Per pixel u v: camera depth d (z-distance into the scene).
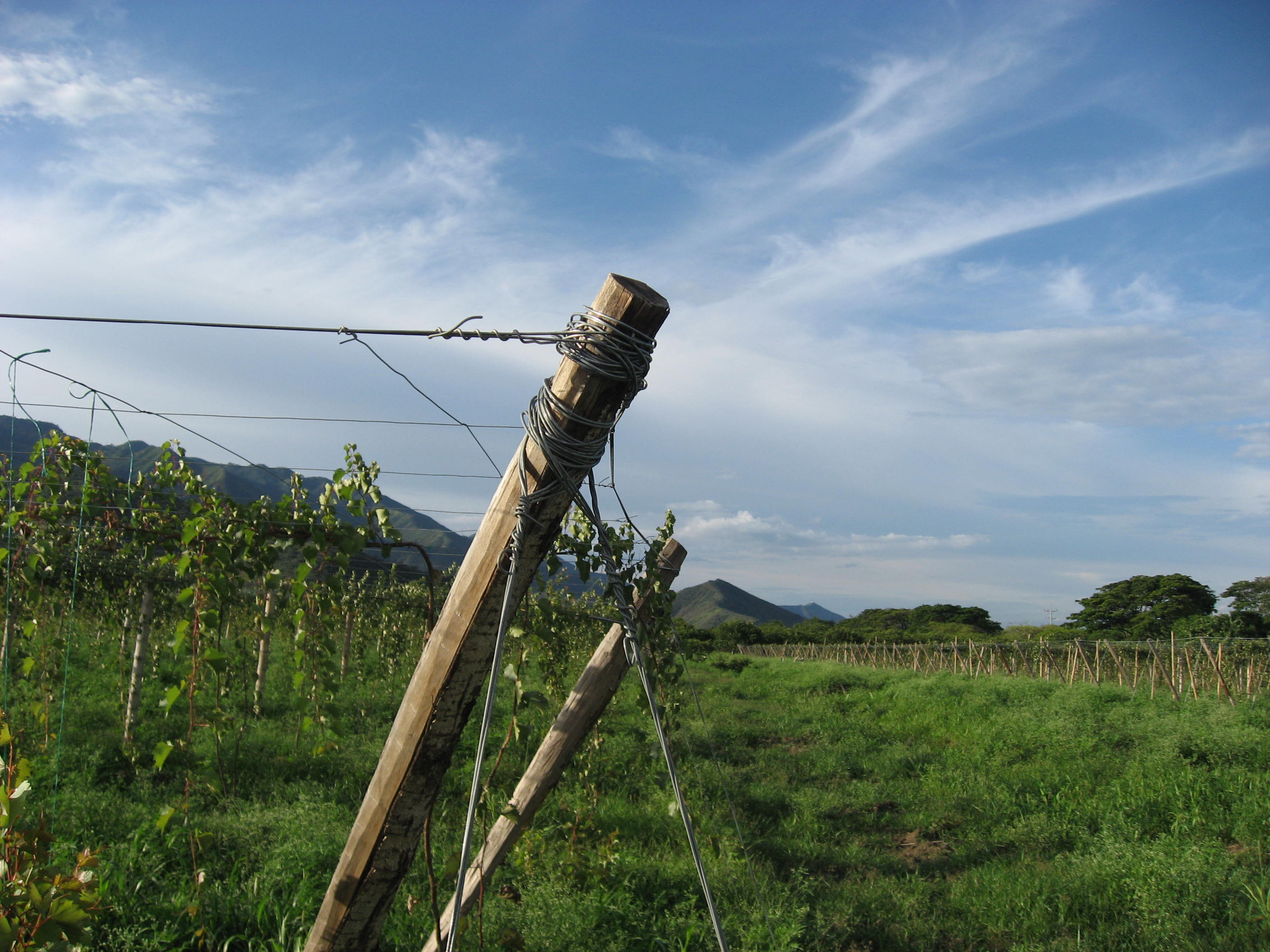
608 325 1.76
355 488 3.64
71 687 9.63
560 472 1.79
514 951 3.40
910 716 13.74
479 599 1.85
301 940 3.52
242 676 7.88
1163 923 4.61
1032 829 6.70
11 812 2.21
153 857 4.31
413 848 2.10
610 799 6.86
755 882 4.90
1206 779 7.62
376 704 10.55
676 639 3.80
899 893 5.31
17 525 4.02
